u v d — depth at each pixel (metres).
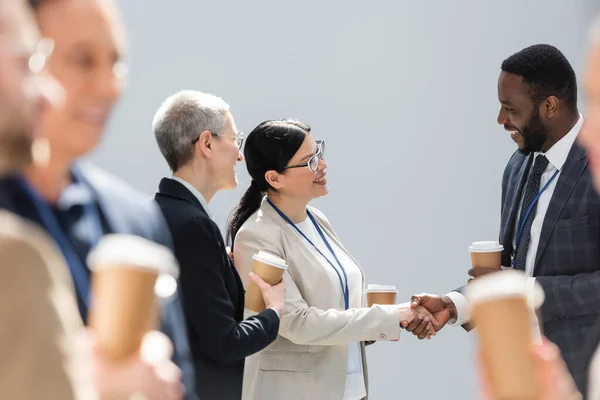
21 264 0.76
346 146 5.27
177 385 1.14
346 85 5.26
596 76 0.84
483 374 0.91
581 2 5.56
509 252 3.59
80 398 0.78
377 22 5.32
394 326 3.35
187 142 2.85
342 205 5.26
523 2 5.53
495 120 5.48
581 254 3.30
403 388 5.33
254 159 3.51
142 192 4.82
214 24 5.01
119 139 4.80
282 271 3.03
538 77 3.39
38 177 1.41
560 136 3.40
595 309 3.21
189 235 2.64
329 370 3.36
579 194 3.32
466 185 5.42
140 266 1.04
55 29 1.46
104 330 1.05
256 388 3.35
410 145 5.36
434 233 5.38
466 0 5.45
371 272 5.30
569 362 3.26
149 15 4.90
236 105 5.05
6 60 0.88
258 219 3.46
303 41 5.18
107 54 1.50
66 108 1.44
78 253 1.39
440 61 5.41
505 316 0.87
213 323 2.63
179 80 4.94
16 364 0.75
